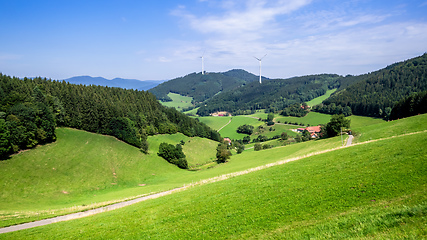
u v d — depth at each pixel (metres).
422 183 19.95
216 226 23.03
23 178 65.44
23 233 31.92
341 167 32.06
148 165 105.62
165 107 191.00
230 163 107.75
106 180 82.50
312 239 15.41
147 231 25.42
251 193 30.50
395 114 126.81
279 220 21.08
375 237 13.32
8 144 69.81
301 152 81.06
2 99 86.19
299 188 27.80
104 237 25.81
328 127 94.62
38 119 83.62
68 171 77.50
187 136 166.75
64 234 28.89
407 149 30.81
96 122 110.88
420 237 11.83
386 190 20.70
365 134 72.75
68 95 109.88
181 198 37.16
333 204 21.22
